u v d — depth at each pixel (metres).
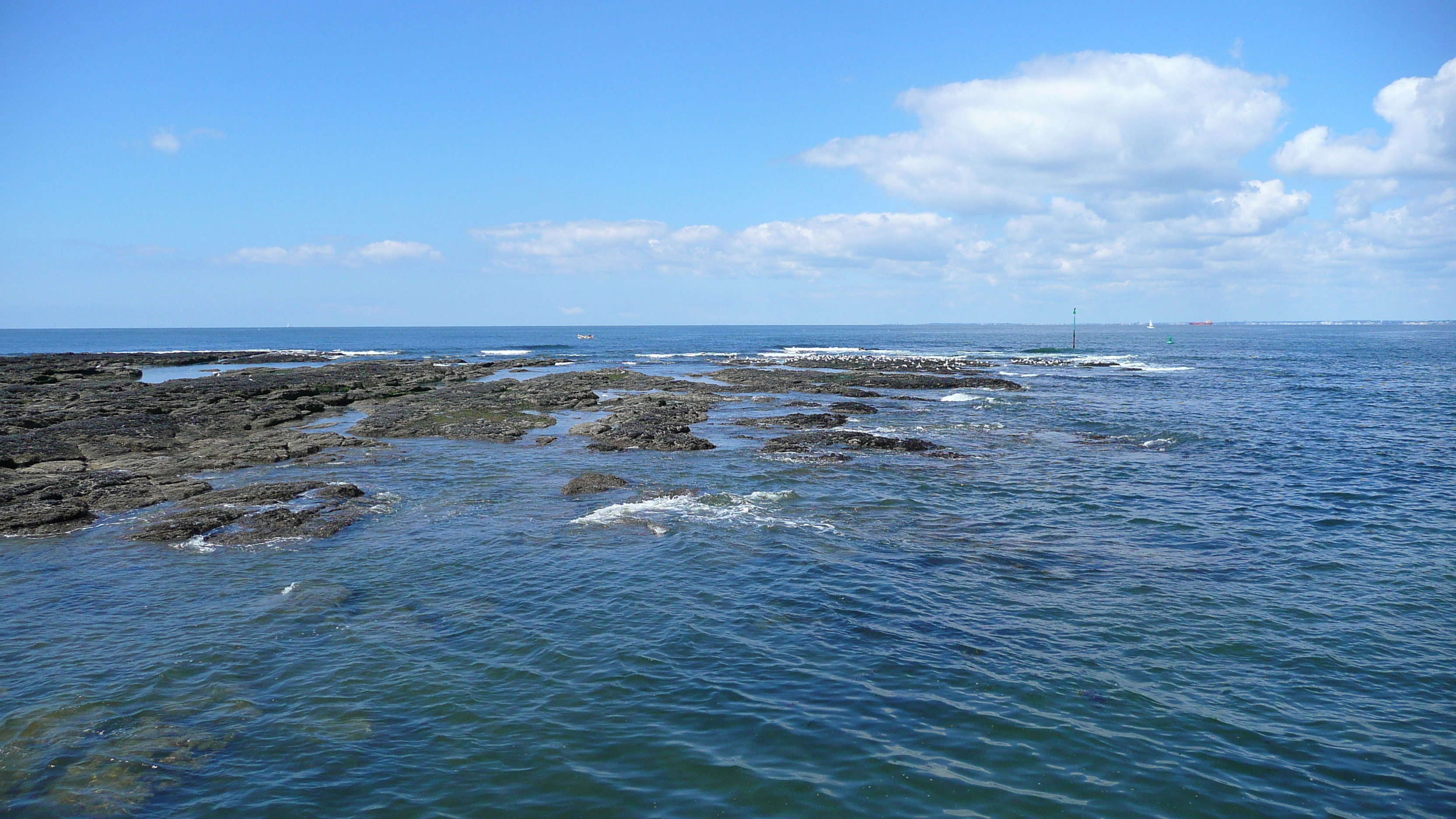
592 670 10.40
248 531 16.75
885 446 27.72
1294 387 50.84
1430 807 7.67
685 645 11.16
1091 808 7.61
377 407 38.16
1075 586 13.62
